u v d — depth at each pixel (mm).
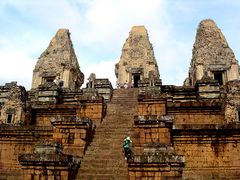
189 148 17016
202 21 34406
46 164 12500
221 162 16625
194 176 16297
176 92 24781
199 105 20906
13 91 23344
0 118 22828
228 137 16891
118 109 21250
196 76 31875
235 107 20016
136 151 15797
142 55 39844
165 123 16172
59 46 37594
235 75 31328
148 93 20969
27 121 22609
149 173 12086
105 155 15156
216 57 32125
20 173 17625
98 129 17953
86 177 13227
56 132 16359
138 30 41844
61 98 25516
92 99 20000
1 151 18922
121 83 38625
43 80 36250
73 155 14609
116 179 12961
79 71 39031
